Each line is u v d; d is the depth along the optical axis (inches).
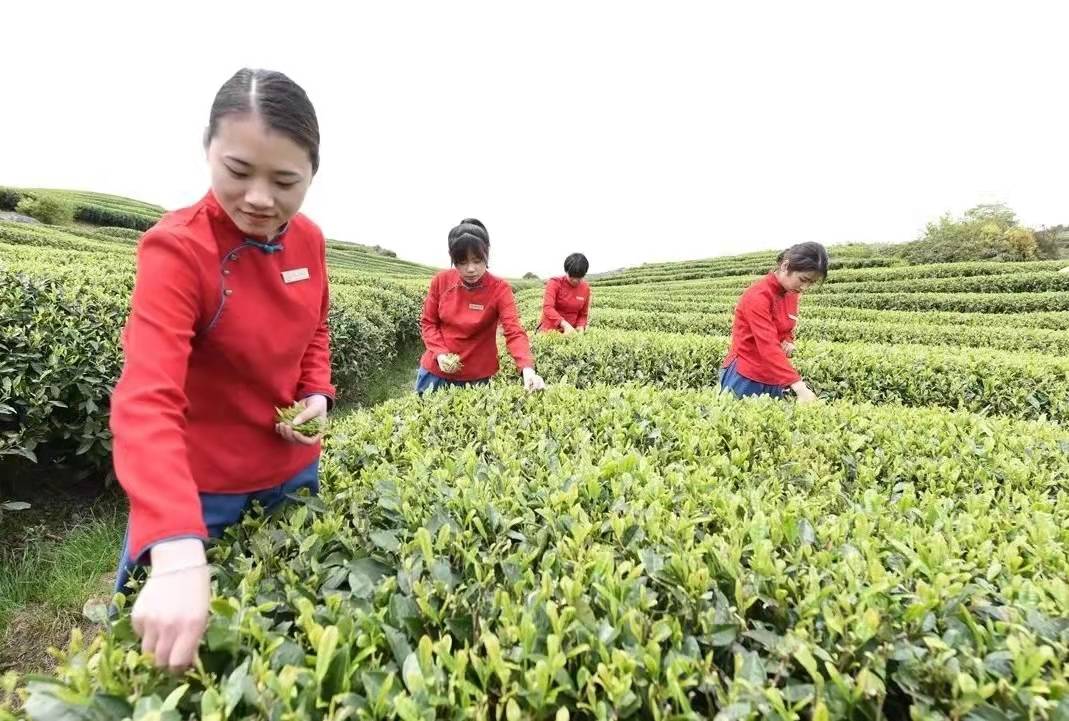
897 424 144.6
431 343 197.9
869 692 51.9
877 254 1487.5
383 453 114.7
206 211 68.4
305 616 58.4
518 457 115.0
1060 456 123.9
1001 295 742.5
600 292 975.0
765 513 89.7
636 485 97.0
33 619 130.0
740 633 63.2
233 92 60.7
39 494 175.8
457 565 75.8
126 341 61.3
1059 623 63.2
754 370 204.5
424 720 47.9
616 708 51.6
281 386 79.9
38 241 622.8
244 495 82.3
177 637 47.7
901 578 71.7
